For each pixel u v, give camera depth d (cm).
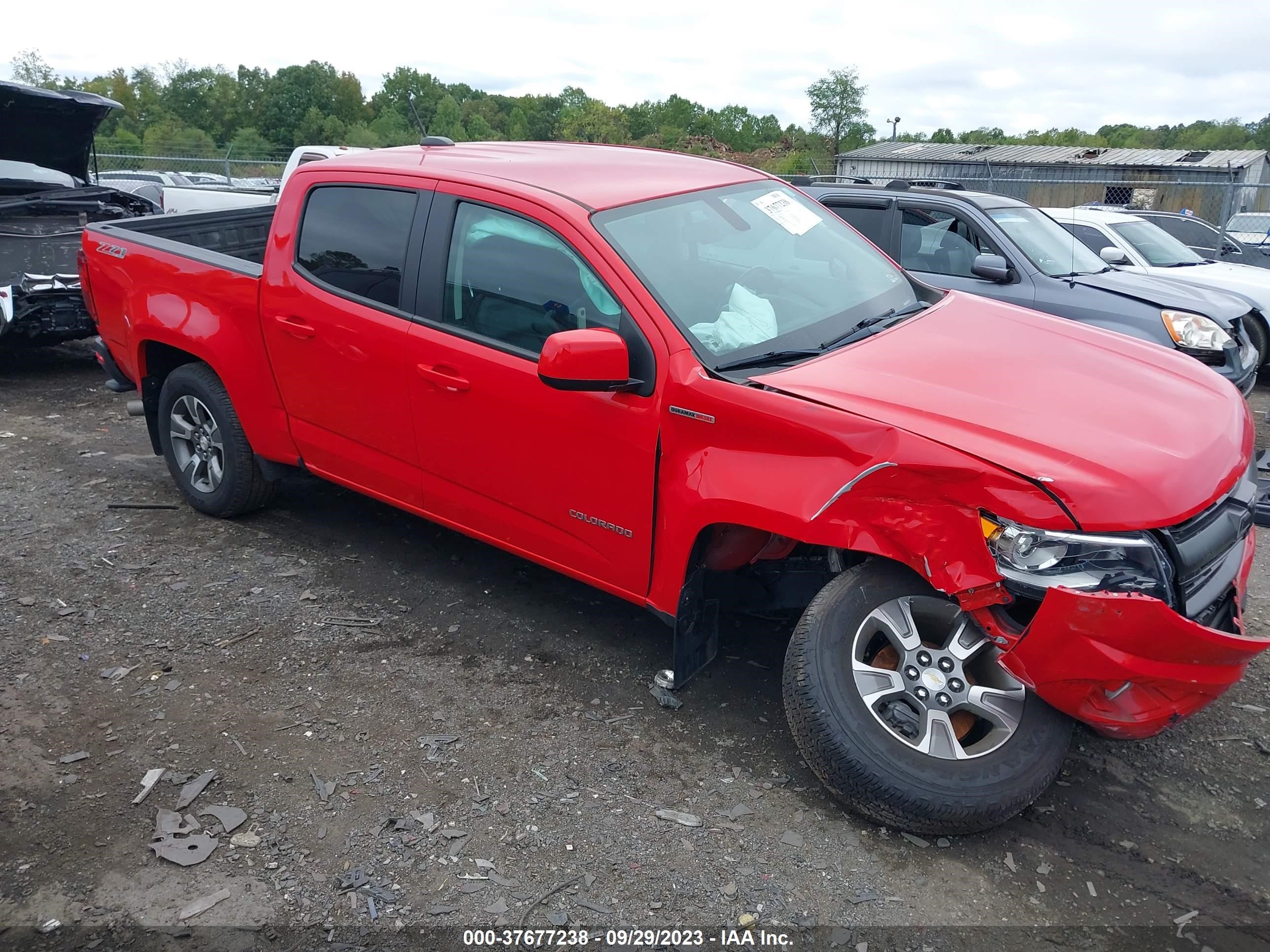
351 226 410
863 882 272
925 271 733
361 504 538
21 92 792
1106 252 800
